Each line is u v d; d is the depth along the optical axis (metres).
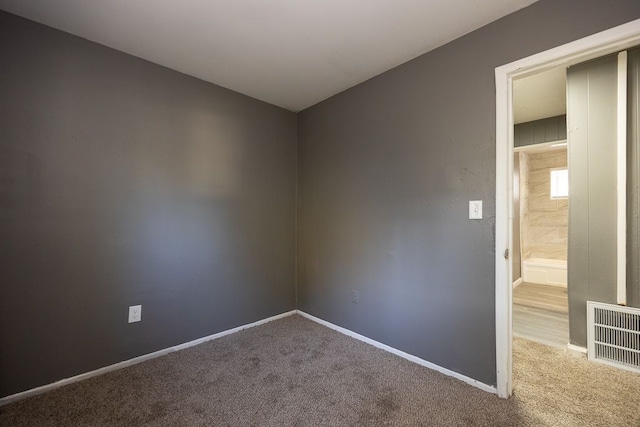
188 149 2.38
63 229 1.82
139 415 1.53
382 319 2.33
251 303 2.81
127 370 1.99
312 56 2.11
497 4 1.58
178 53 2.08
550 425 1.45
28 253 1.71
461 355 1.86
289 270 3.15
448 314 1.93
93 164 1.93
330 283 2.80
